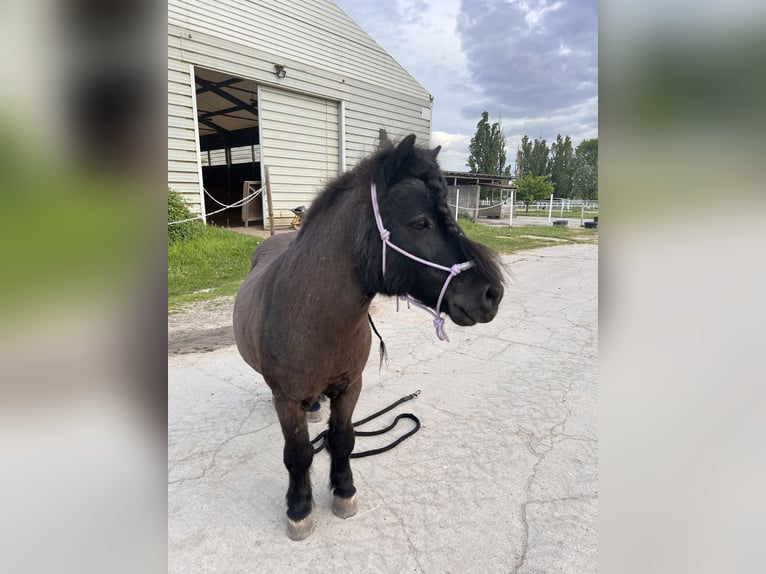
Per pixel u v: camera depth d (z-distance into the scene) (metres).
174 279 7.32
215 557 2.00
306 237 1.86
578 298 6.81
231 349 4.56
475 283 1.58
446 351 4.59
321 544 2.07
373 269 1.63
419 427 3.06
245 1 9.94
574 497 2.36
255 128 15.83
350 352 1.86
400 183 1.60
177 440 2.93
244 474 2.60
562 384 3.77
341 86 12.27
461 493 2.41
